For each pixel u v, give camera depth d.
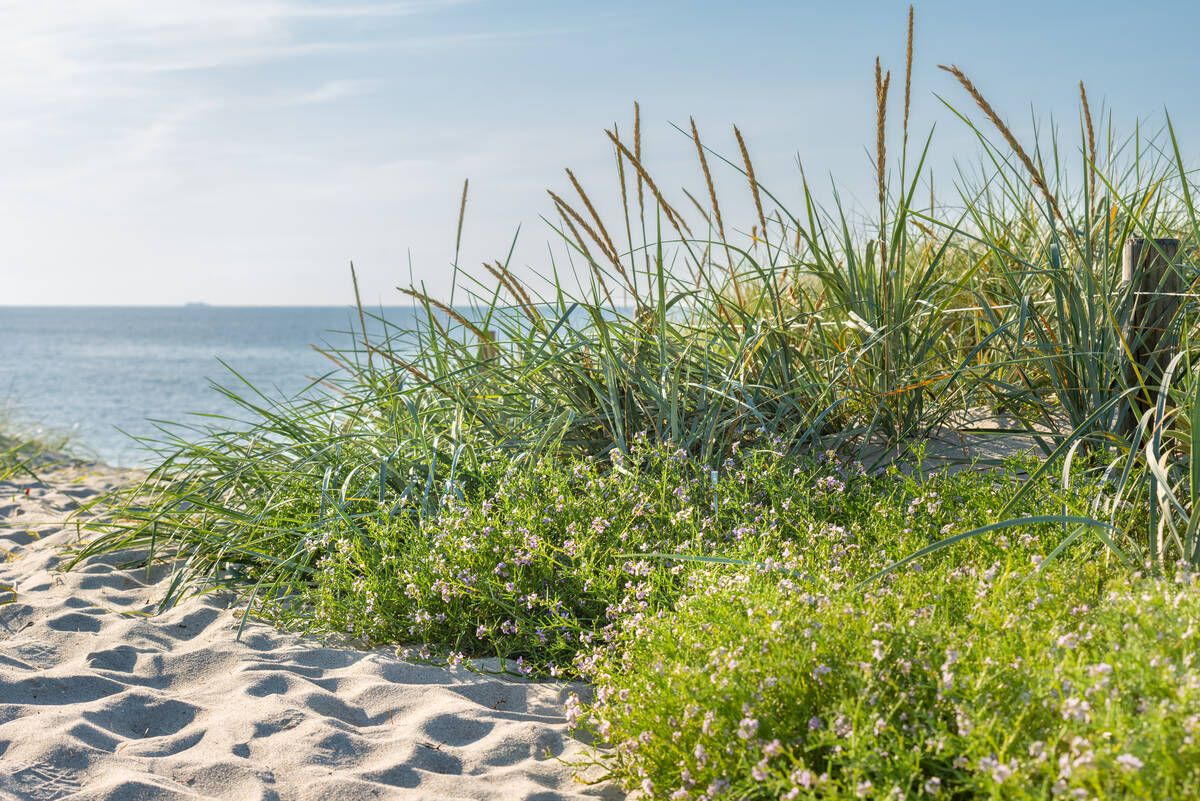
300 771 2.69
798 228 4.91
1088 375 4.20
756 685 2.24
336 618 3.89
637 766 2.46
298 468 4.96
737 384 4.71
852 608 2.42
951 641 2.26
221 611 4.15
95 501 5.42
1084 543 3.09
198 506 4.80
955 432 4.84
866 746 1.97
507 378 5.13
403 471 4.77
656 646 2.70
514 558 3.59
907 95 4.49
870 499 3.94
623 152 4.76
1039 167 4.43
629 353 5.04
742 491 4.11
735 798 2.13
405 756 2.78
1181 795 1.63
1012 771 1.74
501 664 3.45
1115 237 4.66
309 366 44.53
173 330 129.12
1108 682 1.89
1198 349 4.22
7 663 3.53
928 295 4.88
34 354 62.06
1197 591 2.36
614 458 4.39
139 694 3.22
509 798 2.51
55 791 2.56
